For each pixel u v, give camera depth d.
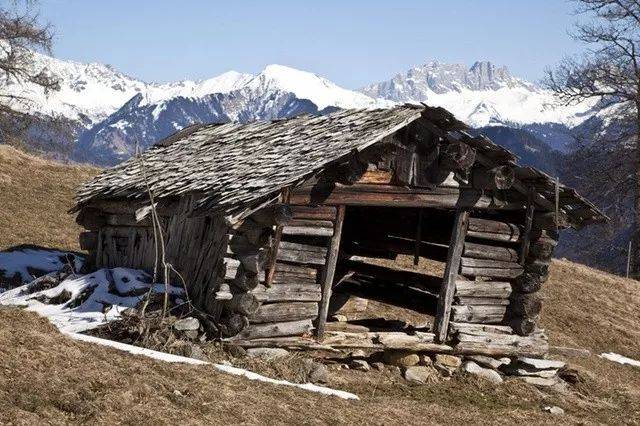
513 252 16.06
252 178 13.71
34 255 22.42
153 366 10.30
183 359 11.38
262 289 13.44
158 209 16.31
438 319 15.41
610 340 23.88
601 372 19.11
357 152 13.54
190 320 13.23
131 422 8.34
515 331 16.12
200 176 15.47
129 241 17.69
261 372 12.77
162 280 15.66
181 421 8.69
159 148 20.75
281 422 9.58
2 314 10.37
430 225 17.34
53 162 38.50
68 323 13.58
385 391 13.66
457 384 14.98
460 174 15.13
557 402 15.18
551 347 16.47
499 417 13.03
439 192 15.09
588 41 42.59
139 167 19.27
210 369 11.05
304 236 14.16
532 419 13.34
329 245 14.12
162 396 9.25
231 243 13.38
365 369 14.59
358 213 18.56
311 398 11.05
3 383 8.37
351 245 18.75
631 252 42.22
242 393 10.25
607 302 28.02
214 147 17.95
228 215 12.70
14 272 20.48
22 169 35.31
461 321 15.59
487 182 15.09
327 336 14.28
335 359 14.58
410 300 17.48
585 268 32.88
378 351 15.27
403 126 14.38
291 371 13.09
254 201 12.77
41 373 8.84
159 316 13.26
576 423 13.64
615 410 15.48
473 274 15.64
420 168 14.77
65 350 9.75
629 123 42.41
